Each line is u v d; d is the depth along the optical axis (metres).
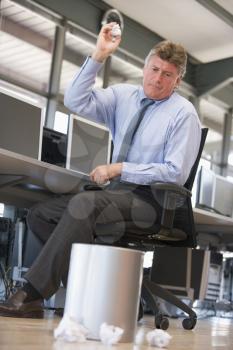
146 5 7.30
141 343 1.69
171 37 8.14
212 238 4.91
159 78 2.43
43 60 7.00
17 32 6.89
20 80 6.79
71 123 3.85
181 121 2.41
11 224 3.80
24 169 2.90
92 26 7.16
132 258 1.63
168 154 2.38
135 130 2.48
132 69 7.98
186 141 2.39
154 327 2.58
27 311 2.11
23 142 3.50
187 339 2.12
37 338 1.52
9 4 6.54
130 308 1.63
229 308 5.60
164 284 4.26
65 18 6.88
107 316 1.59
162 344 1.66
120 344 1.58
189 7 7.22
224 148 9.27
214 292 5.04
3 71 6.79
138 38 7.77
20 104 3.52
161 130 2.43
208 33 7.87
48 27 7.00
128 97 2.59
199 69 8.70
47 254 2.10
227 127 9.31
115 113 2.60
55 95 6.89
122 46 7.51
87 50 7.41
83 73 2.49
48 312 2.79
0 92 3.41
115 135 2.58
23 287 2.14
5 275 3.72
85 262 1.63
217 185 5.53
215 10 6.98
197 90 8.67
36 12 6.61
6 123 3.41
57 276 2.10
